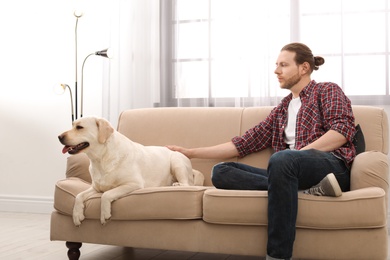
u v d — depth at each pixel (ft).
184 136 9.52
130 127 9.89
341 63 11.03
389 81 10.91
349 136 7.50
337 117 7.67
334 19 11.08
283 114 8.61
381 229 6.52
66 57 13.26
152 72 12.23
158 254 9.08
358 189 6.96
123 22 12.26
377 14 10.93
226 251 7.07
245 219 6.84
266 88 11.43
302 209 6.63
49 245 9.56
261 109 9.35
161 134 9.66
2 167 13.71
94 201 7.68
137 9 12.23
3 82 13.71
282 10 11.41
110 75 12.30
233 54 11.69
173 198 7.22
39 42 13.44
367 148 8.33
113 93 12.29
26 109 13.55
